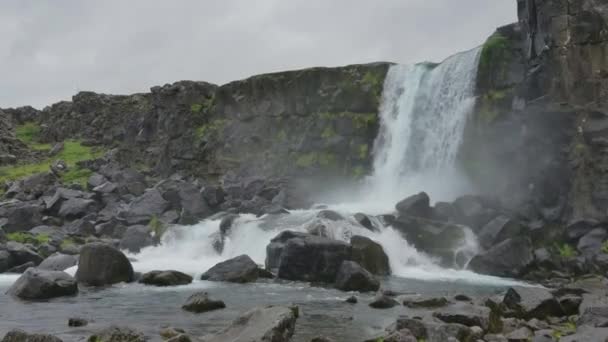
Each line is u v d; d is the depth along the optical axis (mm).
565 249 32750
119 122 79250
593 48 35469
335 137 51750
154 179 59938
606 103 34531
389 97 50156
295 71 55531
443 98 45188
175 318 19484
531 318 18547
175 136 62812
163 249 38219
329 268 27484
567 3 36094
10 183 60219
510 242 31234
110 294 24562
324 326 18016
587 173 33562
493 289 26125
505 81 40688
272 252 30500
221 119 60938
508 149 38281
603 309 17047
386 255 30906
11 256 33125
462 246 33375
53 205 46562
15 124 90375
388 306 21188
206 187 46500
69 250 36125
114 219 43781
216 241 36969
